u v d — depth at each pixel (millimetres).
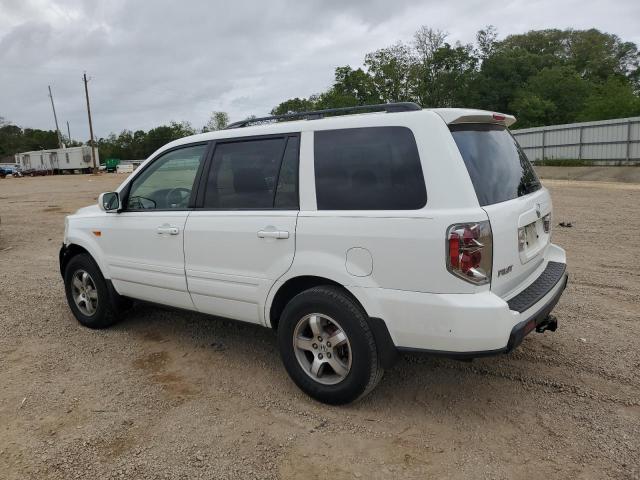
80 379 3879
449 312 2779
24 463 2861
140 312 5426
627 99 38531
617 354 4004
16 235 11375
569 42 74750
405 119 3021
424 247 2818
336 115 3615
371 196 3068
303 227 3275
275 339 4586
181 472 2756
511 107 52875
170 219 4078
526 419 3164
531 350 4121
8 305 5816
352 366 3160
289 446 2965
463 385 3619
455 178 2822
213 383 3768
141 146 97625
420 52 51875
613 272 6430
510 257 3016
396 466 2758
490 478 2639
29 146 106188
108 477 2730
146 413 3359
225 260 3721
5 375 3971
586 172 26203
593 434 2980
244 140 3752
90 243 4742
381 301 2988
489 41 55781
